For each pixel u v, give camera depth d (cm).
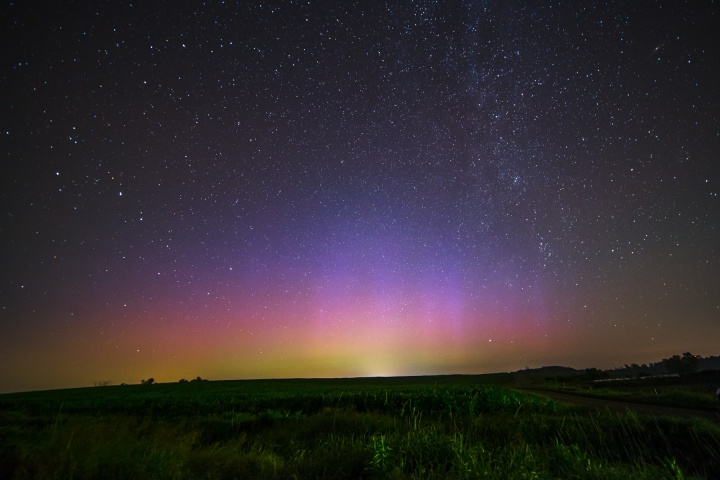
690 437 803
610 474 509
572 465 555
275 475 520
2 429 706
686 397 2291
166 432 830
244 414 1736
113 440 622
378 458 557
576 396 3056
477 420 1033
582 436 842
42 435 654
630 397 2612
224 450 722
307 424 1198
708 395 2283
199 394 3612
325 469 539
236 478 520
